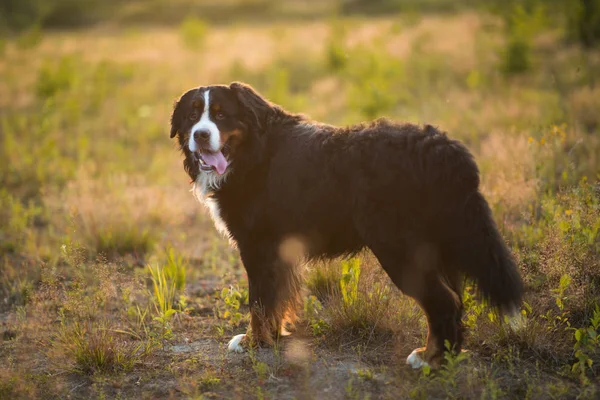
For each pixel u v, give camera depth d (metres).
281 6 52.50
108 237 9.40
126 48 33.59
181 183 12.67
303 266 6.51
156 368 5.92
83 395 5.48
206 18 51.69
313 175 5.67
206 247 9.66
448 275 5.36
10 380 5.57
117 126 17.41
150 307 7.27
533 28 20.80
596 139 10.60
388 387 5.19
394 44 25.70
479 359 5.63
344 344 6.10
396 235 5.23
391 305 6.43
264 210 6.04
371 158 5.32
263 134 6.11
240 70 23.30
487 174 9.64
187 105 6.42
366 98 16.03
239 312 7.17
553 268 6.49
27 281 8.28
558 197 7.86
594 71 15.45
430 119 14.53
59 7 56.00
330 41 23.02
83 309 6.67
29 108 19.62
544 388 5.07
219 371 5.77
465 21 29.61
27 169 12.91
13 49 33.09
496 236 5.11
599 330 5.87
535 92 15.27
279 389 5.32
